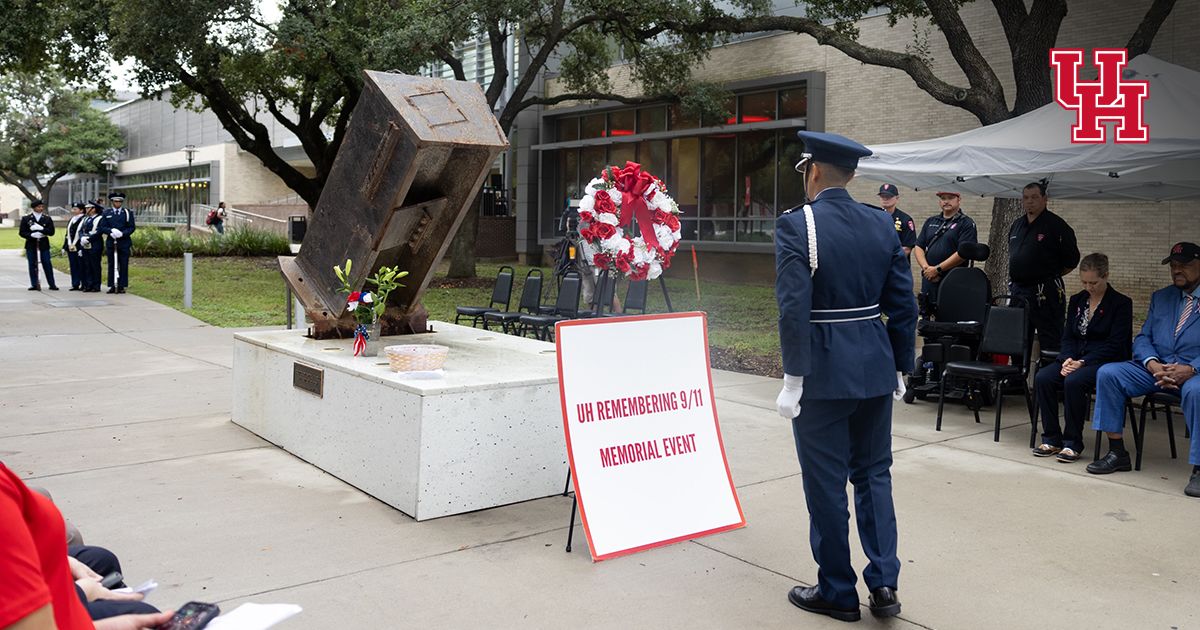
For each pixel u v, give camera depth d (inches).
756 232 895.7
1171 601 154.7
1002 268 458.6
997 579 164.6
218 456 246.1
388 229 249.4
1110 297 253.3
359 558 172.2
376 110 238.5
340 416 224.1
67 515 194.1
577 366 179.5
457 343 270.5
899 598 156.3
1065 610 151.2
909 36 765.9
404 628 142.3
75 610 65.5
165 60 748.0
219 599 151.6
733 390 359.6
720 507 192.1
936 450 264.4
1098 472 237.9
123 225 722.8
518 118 1137.4
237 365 282.0
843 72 817.5
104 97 932.0
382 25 693.9
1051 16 465.7
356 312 238.8
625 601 154.4
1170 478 234.7
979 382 318.7
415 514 194.7
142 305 640.4
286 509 201.2
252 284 816.3
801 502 211.5
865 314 148.8
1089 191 351.6
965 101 498.0
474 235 866.1
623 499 180.4
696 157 947.3
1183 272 243.6
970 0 522.3
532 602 153.3
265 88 946.7
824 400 145.9
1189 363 238.1
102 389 342.0
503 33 794.2
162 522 190.7
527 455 211.3
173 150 2490.2
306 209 2004.2
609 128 1044.5
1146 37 461.4
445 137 232.5
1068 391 251.1
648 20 703.1
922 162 316.5
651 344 190.7
